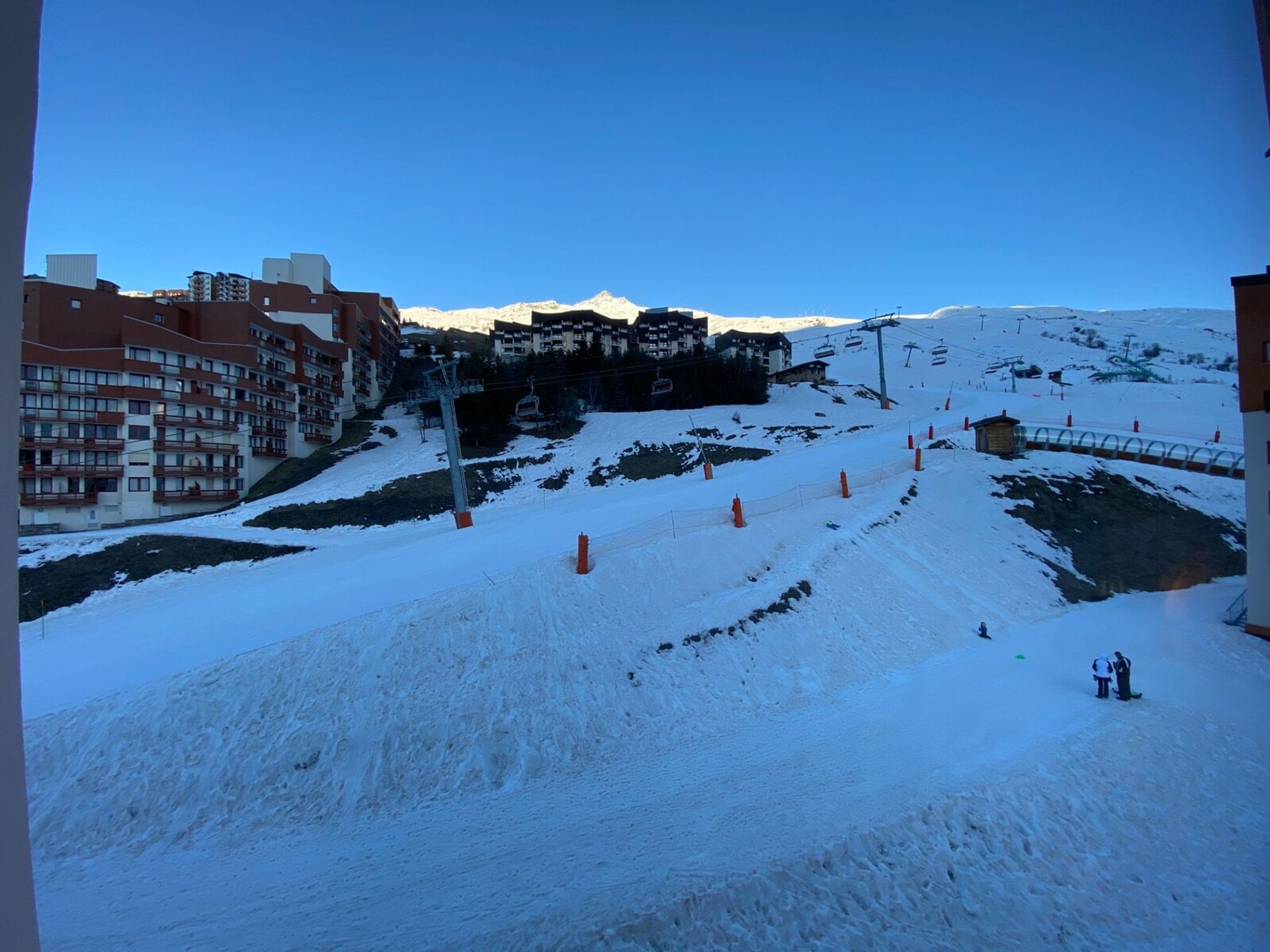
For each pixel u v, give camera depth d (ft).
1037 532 88.33
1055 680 52.29
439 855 30.27
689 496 98.48
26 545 109.40
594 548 62.64
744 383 215.72
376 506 129.39
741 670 48.67
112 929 26.14
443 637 47.67
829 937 25.44
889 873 29.04
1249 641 63.21
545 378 202.49
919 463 105.50
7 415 9.39
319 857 30.73
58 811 34.22
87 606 86.12
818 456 129.80
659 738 41.32
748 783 35.96
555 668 45.68
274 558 101.09
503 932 24.32
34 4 10.15
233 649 49.08
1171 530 93.09
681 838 30.60
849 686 49.57
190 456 147.13
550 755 38.88
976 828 32.42
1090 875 30.40
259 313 177.06
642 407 211.20
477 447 174.50
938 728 42.83
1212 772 39.63
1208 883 30.37
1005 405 197.06
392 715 40.47
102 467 133.49
